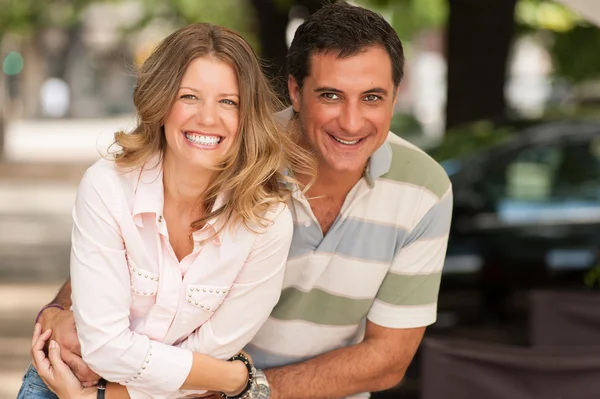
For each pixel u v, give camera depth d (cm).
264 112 384
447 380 489
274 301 407
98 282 381
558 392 480
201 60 374
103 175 384
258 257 395
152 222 388
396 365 447
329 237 428
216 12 2620
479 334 946
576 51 1736
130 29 2880
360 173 423
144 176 389
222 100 378
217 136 379
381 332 445
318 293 439
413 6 1842
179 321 395
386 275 443
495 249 956
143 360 386
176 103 376
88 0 3381
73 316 412
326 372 438
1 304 1266
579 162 981
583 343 650
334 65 394
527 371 481
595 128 994
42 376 408
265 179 388
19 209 2291
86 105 6350
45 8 3089
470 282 953
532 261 955
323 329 446
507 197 972
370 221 429
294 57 407
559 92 3184
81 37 6022
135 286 390
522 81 3762
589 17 563
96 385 405
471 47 1163
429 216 436
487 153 994
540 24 1608
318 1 1233
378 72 396
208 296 393
